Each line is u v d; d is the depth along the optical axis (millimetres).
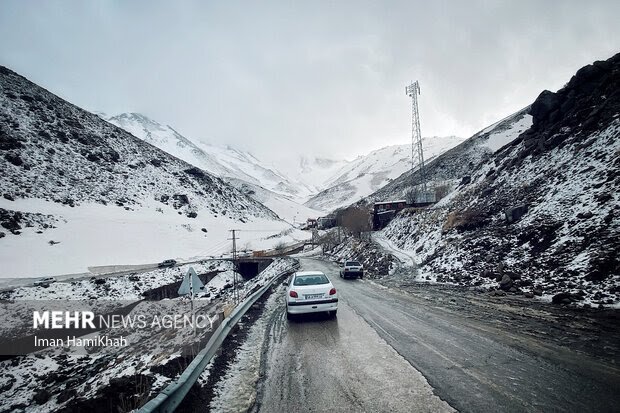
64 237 42969
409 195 71500
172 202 76500
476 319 8828
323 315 10633
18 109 69875
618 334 6574
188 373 4652
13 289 25141
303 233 119938
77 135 76000
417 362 5828
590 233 13570
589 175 18609
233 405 4676
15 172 52969
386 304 12172
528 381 4707
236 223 86875
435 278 18828
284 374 5723
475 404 4156
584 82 29234
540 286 12047
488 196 29719
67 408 5961
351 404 4461
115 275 32500
